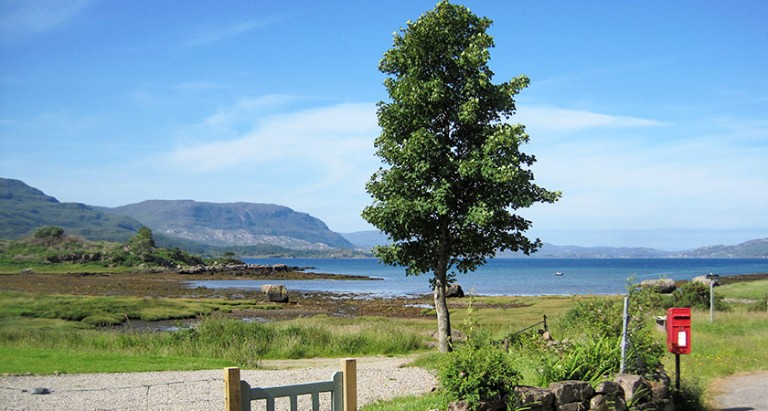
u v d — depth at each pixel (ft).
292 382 43.11
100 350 63.31
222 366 52.65
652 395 31.96
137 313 132.26
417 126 50.37
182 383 42.27
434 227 51.90
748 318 81.41
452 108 50.42
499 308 148.56
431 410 29.73
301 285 323.37
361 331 75.66
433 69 51.11
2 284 256.32
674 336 35.17
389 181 49.62
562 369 31.09
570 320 61.26
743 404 36.50
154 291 240.53
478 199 48.60
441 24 50.16
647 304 40.09
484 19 51.44
